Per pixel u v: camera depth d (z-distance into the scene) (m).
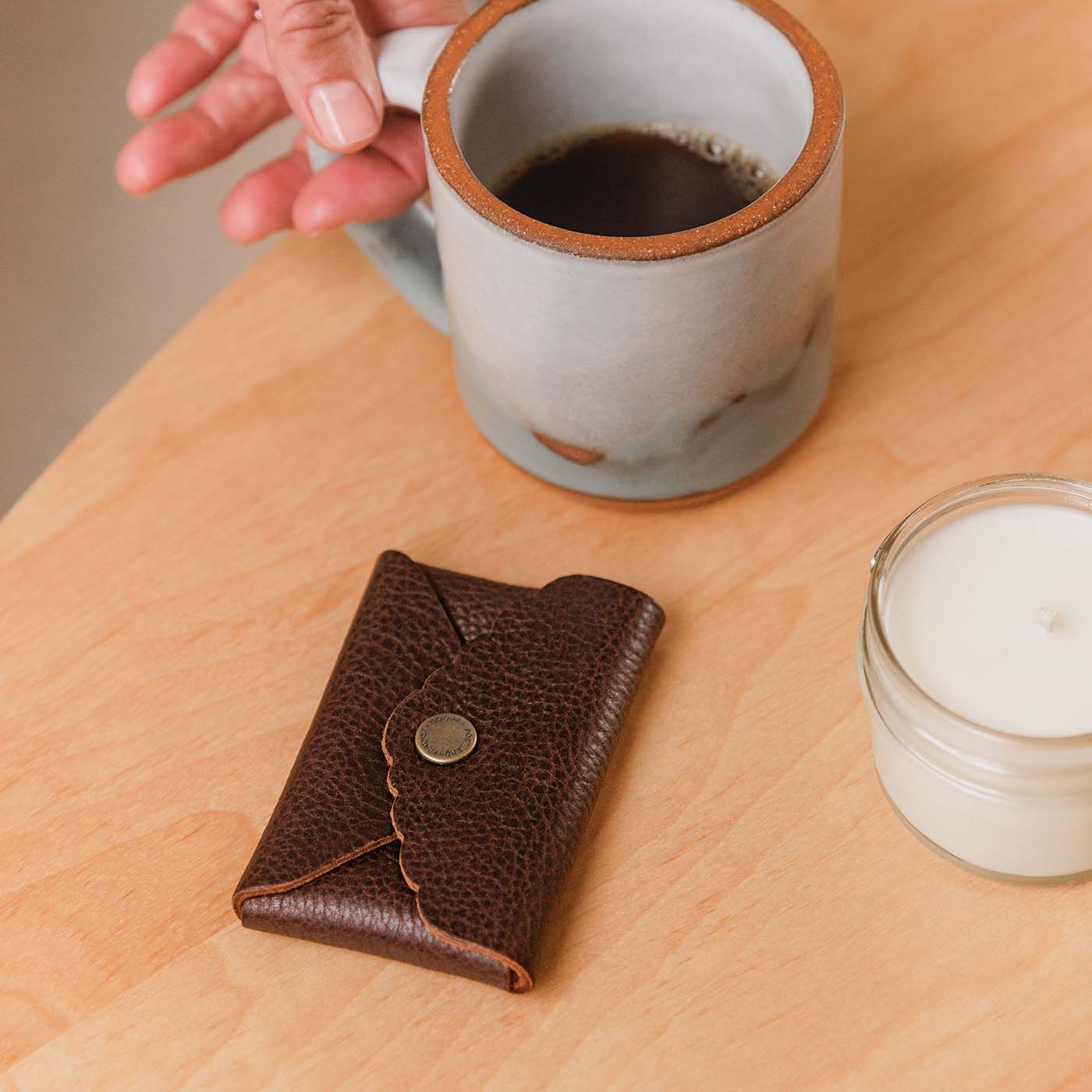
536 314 0.65
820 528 0.72
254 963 0.66
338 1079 0.64
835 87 0.66
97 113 1.38
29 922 0.67
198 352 0.77
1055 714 0.62
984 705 0.63
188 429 0.76
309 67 0.69
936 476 0.72
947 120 0.79
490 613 0.70
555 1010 0.65
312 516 0.74
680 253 0.63
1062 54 0.80
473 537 0.73
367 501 0.74
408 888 0.65
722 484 0.71
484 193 0.65
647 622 0.69
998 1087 0.63
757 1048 0.64
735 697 0.69
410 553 0.73
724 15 0.69
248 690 0.70
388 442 0.75
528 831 0.65
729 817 0.67
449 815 0.66
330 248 0.79
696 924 0.66
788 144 0.70
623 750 0.69
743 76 0.70
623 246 0.63
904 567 0.65
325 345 0.77
